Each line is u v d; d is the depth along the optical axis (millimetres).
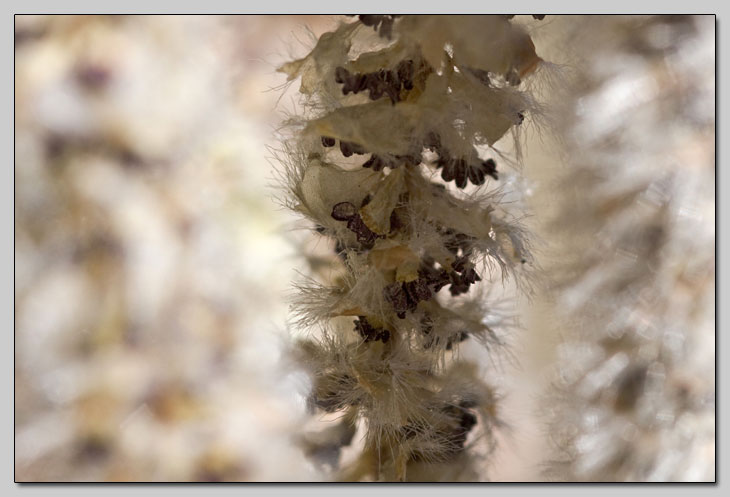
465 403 133
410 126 122
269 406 150
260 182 155
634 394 146
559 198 144
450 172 125
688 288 145
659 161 145
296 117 126
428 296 125
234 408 154
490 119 124
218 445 154
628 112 143
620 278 146
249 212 155
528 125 130
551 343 147
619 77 144
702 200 145
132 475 155
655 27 144
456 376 132
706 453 146
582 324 146
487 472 138
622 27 144
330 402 133
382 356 128
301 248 147
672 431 146
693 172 144
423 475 131
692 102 144
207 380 155
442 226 124
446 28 121
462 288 126
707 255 145
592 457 147
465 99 123
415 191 124
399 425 127
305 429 144
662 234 145
